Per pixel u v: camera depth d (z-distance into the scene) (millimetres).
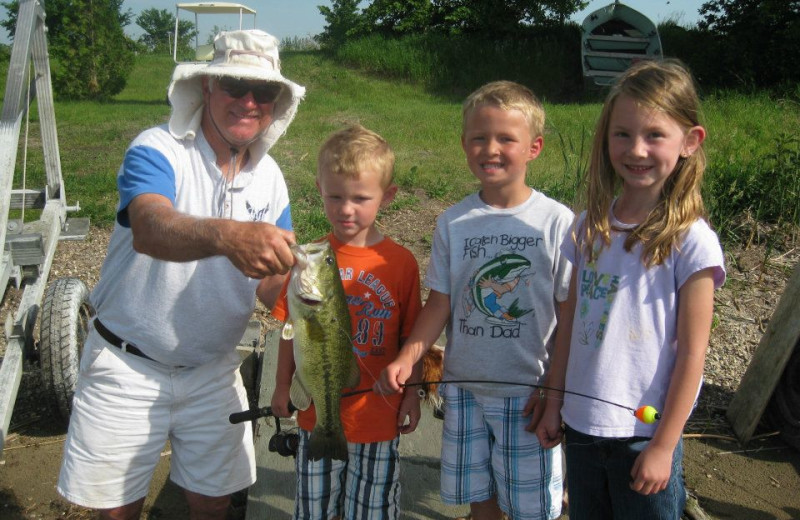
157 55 36094
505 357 2967
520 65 18469
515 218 2943
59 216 6676
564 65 18688
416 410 3080
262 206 3111
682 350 2471
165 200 2605
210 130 2885
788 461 4371
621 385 2555
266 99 2834
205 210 2906
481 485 3102
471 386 3031
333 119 14031
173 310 2854
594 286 2633
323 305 2625
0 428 3727
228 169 2951
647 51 17203
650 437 2533
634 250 2547
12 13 28844
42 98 6758
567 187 8117
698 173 2535
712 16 17203
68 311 4512
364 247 2973
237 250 2260
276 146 11508
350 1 23047
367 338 2977
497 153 2859
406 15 21891
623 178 2592
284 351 3062
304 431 3035
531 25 20953
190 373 3043
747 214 7434
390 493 3070
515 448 3000
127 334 2906
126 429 2951
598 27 18172
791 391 4430
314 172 9852
